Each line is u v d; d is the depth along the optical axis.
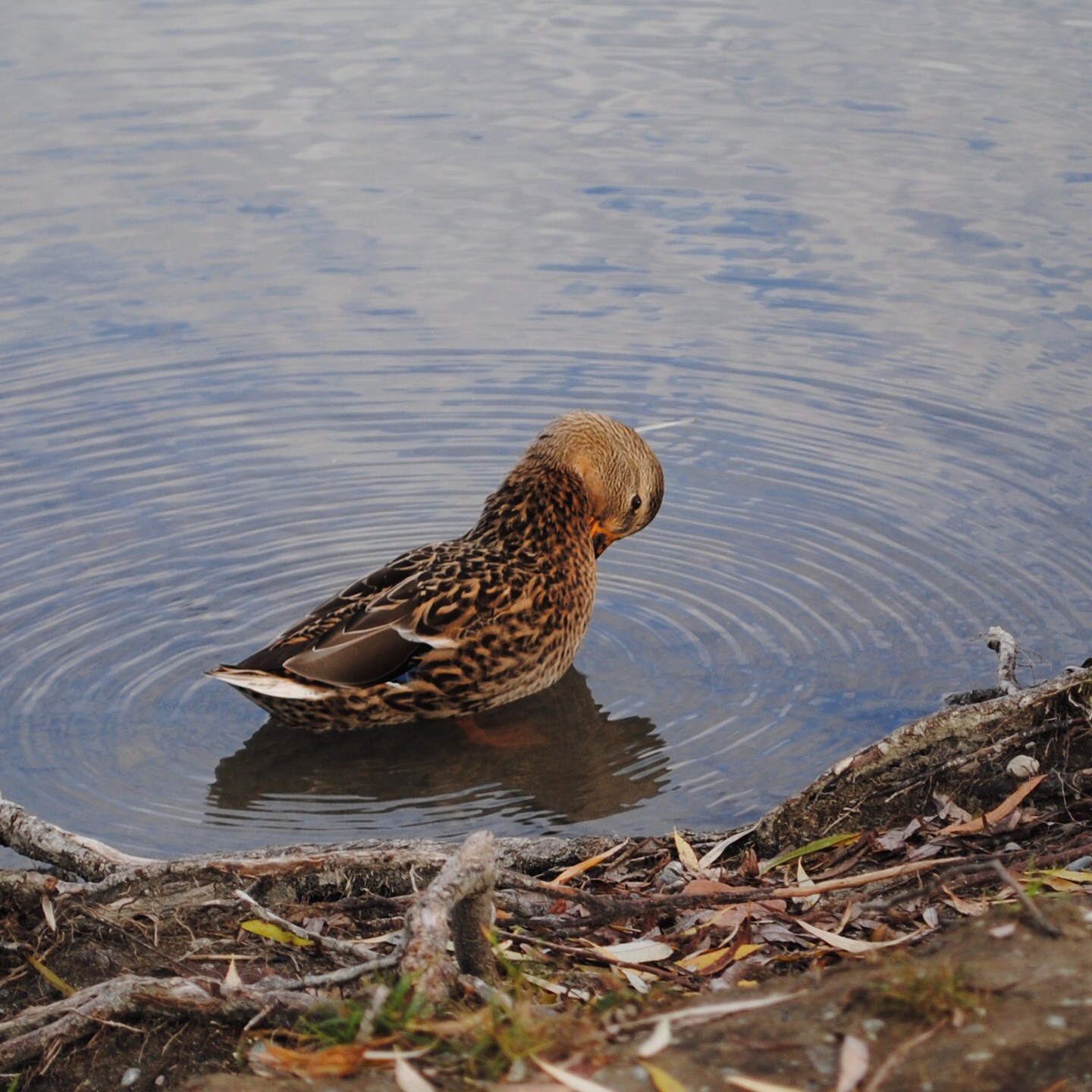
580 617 10.27
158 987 5.33
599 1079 4.06
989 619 10.08
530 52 22.45
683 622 10.45
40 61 21.97
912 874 6.26
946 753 7.39
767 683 9.58
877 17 23.92
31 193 17.50
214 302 15.26
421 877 6.61
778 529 11.51
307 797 8.74
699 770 8.69
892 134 18.75
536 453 10.66
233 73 21.52
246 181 17.89
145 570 11.05
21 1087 5.21
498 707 9.99
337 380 13.90
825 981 4.50
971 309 14.61
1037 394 13.11
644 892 6.64
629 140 18.91
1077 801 6.93
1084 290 14.80
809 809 7.30
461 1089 4.15
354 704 9.48
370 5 24.98
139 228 16.75
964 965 4.41
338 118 19.80
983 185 17.19
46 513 11.77
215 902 6.38
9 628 10.23
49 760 8.91
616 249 16.14
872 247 15.89
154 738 9.22
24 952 6.04
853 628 10.12
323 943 5.62
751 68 21.42
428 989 4.73
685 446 12.78
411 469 12.56
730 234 16.36
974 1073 3.91
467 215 17.00
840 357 13.95
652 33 23.28
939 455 12.34
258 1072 4.54
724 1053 4.13
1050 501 11.52
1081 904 4.88
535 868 7.20
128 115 19.89
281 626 10.41
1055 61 21.33
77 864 6.83
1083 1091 3.81
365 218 17.00
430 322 14.83
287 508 11.96
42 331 14.64
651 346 14.31
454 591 9.76
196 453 12.76
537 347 14.35
